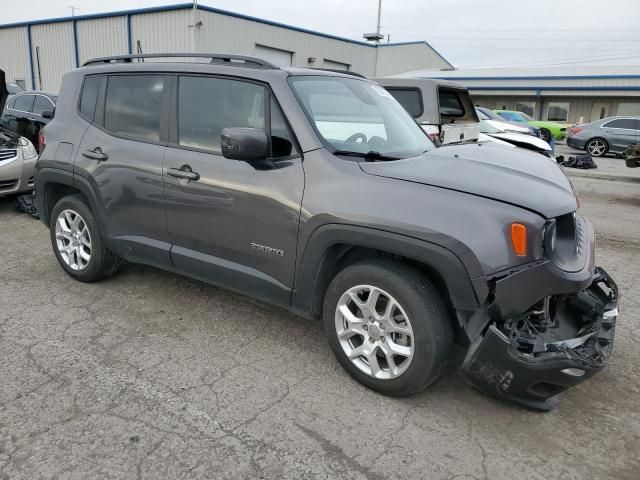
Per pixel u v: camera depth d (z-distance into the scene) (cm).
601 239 684
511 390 270
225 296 437
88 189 413
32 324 378
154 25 2233
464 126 845
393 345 290
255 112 334
